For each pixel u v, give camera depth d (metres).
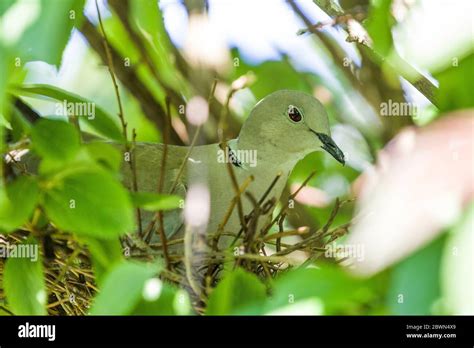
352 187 5.93
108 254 3.95
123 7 6.66
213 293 3.58
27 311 4.11
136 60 6.88
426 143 1.95
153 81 7.10
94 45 6.80
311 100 6.03
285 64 7.25
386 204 1.91
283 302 2.60
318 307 2.55
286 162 6.00
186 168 5.64
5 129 4.33
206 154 5.75
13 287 4.11
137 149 5.73
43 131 3.51
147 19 5.88
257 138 5.93
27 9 2.75
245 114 7.36
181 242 5.12
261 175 5.85
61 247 4.79
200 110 5.24
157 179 5.60
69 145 3.49
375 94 6.47
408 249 1.88
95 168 3.47
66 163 3.46
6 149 3.78
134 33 6.72
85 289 5.11
